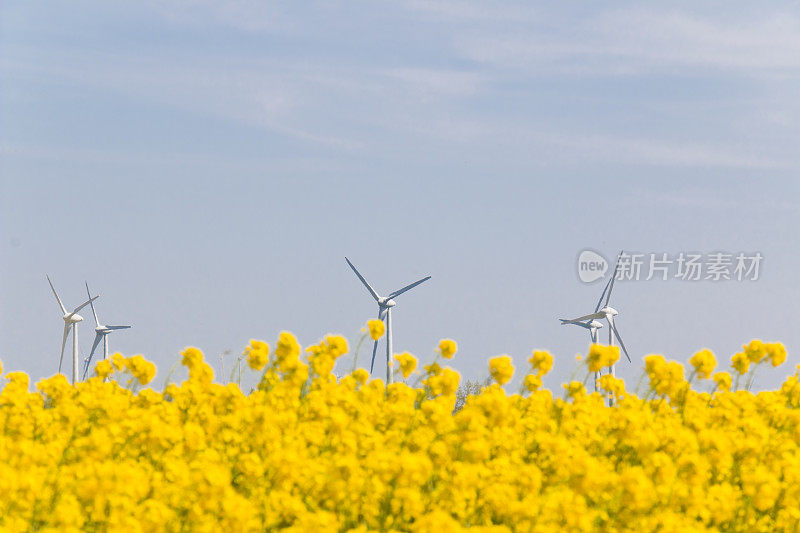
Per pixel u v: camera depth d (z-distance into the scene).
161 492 13.84
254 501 14.10
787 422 20.22
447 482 15.07
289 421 18.36
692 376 22.02
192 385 20.98
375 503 14.37
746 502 15.77
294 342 20.83
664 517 14.12
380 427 18.92
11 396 19.09
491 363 21.00
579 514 13.52
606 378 23.72
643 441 16.48
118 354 23.11
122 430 16.77
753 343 23.33
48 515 13.52
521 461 16.69
